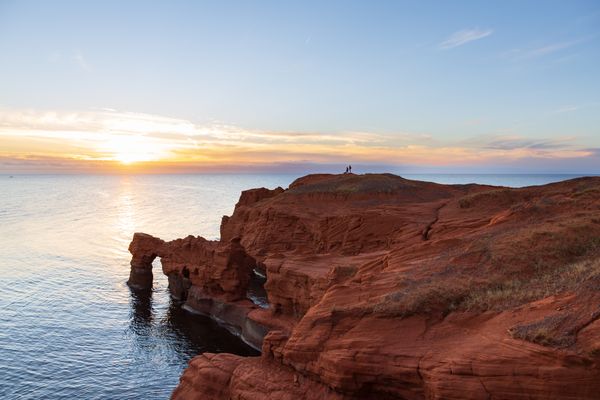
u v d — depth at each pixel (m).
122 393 35.91
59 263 80.94
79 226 133.12
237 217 86.56
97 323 51.72
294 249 69.31
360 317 21.91
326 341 21.73
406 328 20.55
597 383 14.30
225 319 52.28
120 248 98.62
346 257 42.38
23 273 72.50
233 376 25.30
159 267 81.31
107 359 42.19
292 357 22.84
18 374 38.34
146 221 148.88
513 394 15.52
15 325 49.47
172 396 27.64
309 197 78.75
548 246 24.36
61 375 38.59
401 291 22.83
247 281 55.59
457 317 20.16
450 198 71.06
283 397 22.28
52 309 55.59
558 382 14.80
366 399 19.86
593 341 14.77
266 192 101.62
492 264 24.06
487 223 39.12
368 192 76.00
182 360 42.28
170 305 59.31
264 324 43.50
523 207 34.72
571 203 33.34
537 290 19.88
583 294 17.64
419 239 43.66
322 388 21.52
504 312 19.12
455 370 16.77
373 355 19.42
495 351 16.55
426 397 17.83
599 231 25.25
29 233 116.75
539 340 15.87
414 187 79.19
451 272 24.38
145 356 43.03
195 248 59.47
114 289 65.81
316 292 35.16
